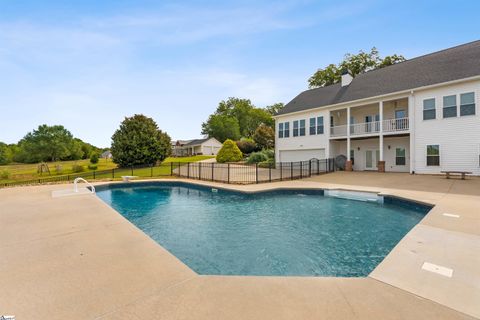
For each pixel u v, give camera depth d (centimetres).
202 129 6750
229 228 666
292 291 265
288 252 502
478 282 280
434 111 1458
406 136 1745
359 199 970
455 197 790
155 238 591
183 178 1571
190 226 688
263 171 1930
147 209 897
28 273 310
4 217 605
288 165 2247
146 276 300
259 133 3700
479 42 1528
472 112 1331
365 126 1933
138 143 2356
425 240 415
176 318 217
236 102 6562
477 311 227
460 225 497
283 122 2328
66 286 277
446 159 1416
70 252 380
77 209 693
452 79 1381
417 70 1655
